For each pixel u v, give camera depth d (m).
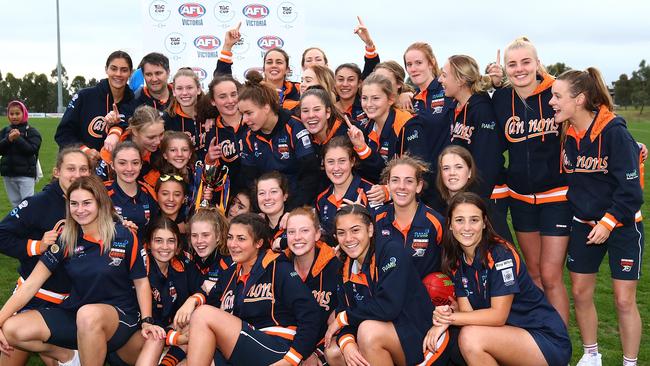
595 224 4.96
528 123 5.34
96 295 4.84
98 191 4.82
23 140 10.38
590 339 5.15
